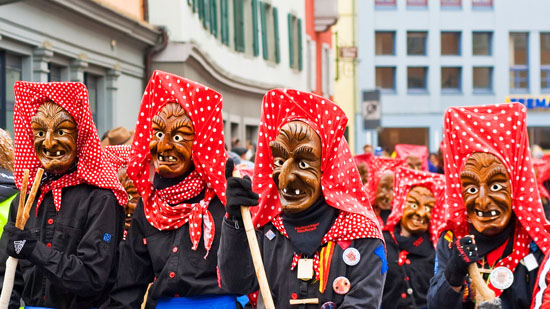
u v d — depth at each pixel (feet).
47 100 21.63
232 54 82.94
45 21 45.01
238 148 55.52
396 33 166.61
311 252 17.67
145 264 21.44
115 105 56.70
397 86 167.63
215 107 20.93
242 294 20.12
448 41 168.86
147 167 21.38
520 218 18.93
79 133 21.54
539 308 17.92
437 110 168.45
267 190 18.25
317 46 122.62
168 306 21.08
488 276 19.12
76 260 20.95
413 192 29.12
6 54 42.60
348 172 18.12
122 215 22.22
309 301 17.60
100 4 50.39
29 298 22.02
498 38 168.66
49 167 21.44
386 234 29.43
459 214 19.54
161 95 21.02
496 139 19.16
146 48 63.21
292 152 17.63
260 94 94.32
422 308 29.12
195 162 20.94
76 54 49.47
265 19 94.27
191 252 20.90
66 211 21.61
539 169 32.24
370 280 17.56
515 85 170.19
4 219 22.66
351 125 164.55
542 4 168.76
